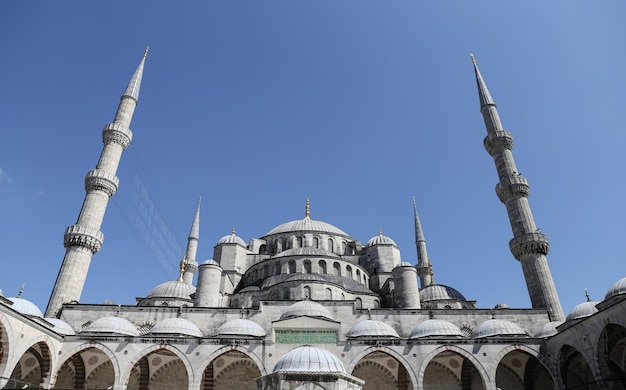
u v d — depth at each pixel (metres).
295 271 59.19
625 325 30.92
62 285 50.50
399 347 40.25
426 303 57.66
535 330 49.38
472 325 49.47
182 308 48.69
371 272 68.00
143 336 39.62
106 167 60.19
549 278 53.47
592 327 34.47
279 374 19.83
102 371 44.50
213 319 48.00
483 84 72.88
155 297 56.19
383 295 60.50
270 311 48.28
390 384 45.09
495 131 66.06
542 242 55.06
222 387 44.66
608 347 37.09
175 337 39.75
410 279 53.91
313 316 41.66
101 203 57.53
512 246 57.00
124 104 67.38
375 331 41.97
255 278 62.62
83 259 52.94
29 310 38.31
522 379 45.31
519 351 42.22
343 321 47.84
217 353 39.34
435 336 41.19
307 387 19.50
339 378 19.78
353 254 74.88
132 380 45.25
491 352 39.91
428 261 73.31
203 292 52.12
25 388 34.44
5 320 32.00
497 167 64.62
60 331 40.12
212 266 53.94
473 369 45.44
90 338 39.25
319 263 59.78
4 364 31.78
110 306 49.22
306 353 21.48
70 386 43.53
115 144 62.56
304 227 76.75
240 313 48.38
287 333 40.84
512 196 60.06
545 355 40.06
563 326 41.88
